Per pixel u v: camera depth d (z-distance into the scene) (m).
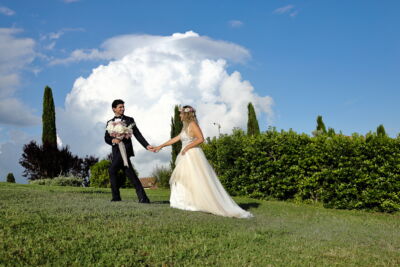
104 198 8.34
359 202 10.28
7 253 3.88
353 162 10.60
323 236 5.78
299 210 9.16
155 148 7.73
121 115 7.79
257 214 7.73
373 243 5.54
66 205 6.43
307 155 11.78
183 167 7.19
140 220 5.54
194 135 7.29
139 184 7.79
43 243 4.27
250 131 27.44
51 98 25.23
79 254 4.05
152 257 4.17
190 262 4.13
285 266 4.15
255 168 13.09
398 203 9.88
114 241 4.52
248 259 4.34
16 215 5.24
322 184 11.45
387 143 10.16
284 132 12.66
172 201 7.28
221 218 6.39
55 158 22.92
